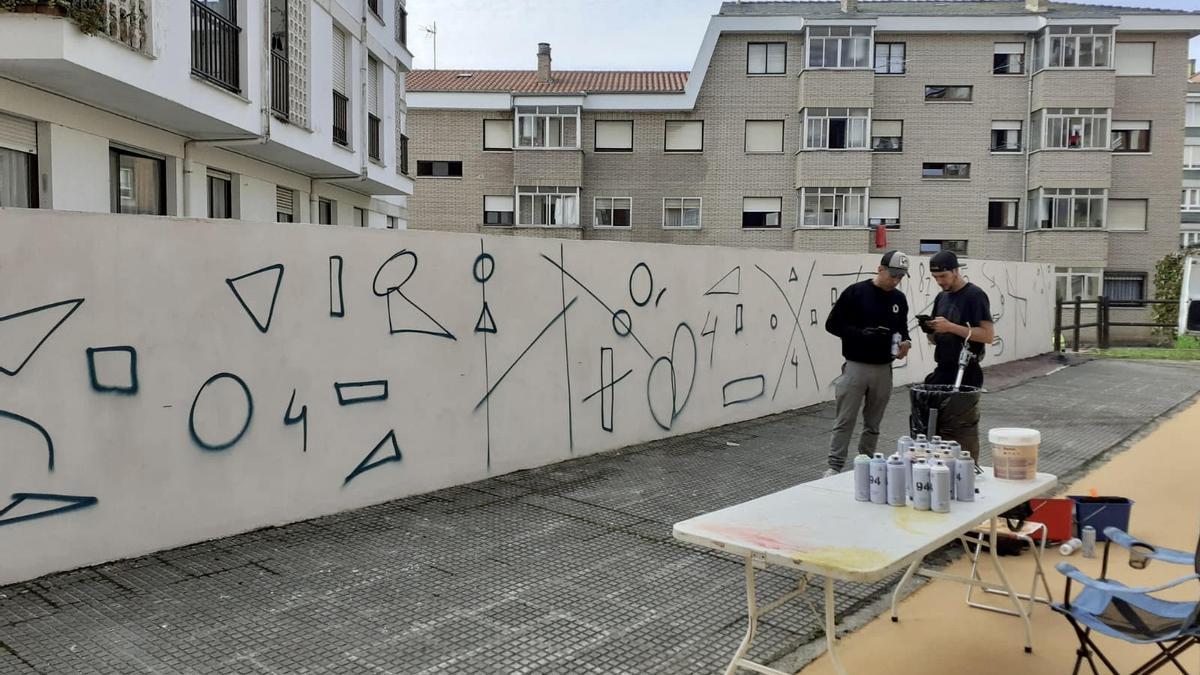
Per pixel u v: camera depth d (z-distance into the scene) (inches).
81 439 179.2
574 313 298.8
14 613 157.6
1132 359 679.7
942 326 215.5
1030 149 1207.6
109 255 182.5
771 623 161.9
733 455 311.3
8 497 169.2
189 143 485.7
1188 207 2314.2
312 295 221.3
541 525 222.2
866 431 254.7
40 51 325.1
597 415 310.0
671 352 342.3
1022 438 159.5
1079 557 199.6
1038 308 708.0
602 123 1258.0
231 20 473.7
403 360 244.1
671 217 1254.3
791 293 415.2
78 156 393.1
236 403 206.1
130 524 187.8
